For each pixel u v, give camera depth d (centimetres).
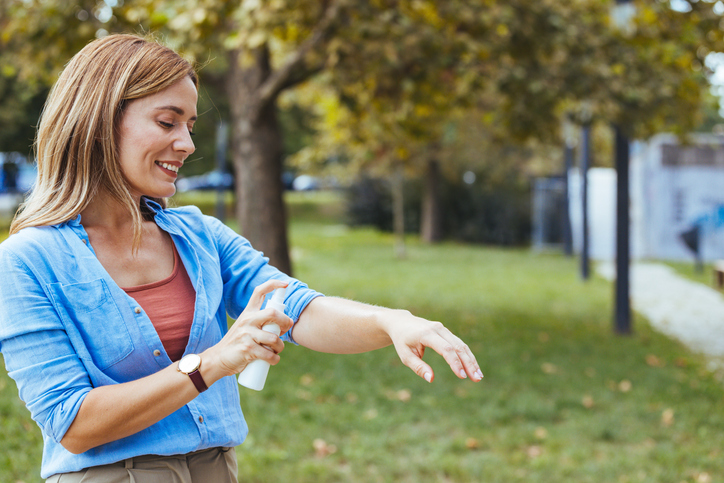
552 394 507
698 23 667
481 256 1641
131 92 120
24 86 1345
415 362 117
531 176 2092
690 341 749
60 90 123
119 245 128
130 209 122
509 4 632
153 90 120
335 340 136
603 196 1725
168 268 133
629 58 669
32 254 115
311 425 418
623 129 677
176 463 125
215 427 130
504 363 593
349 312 135
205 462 132
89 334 117
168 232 135
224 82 786
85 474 120
